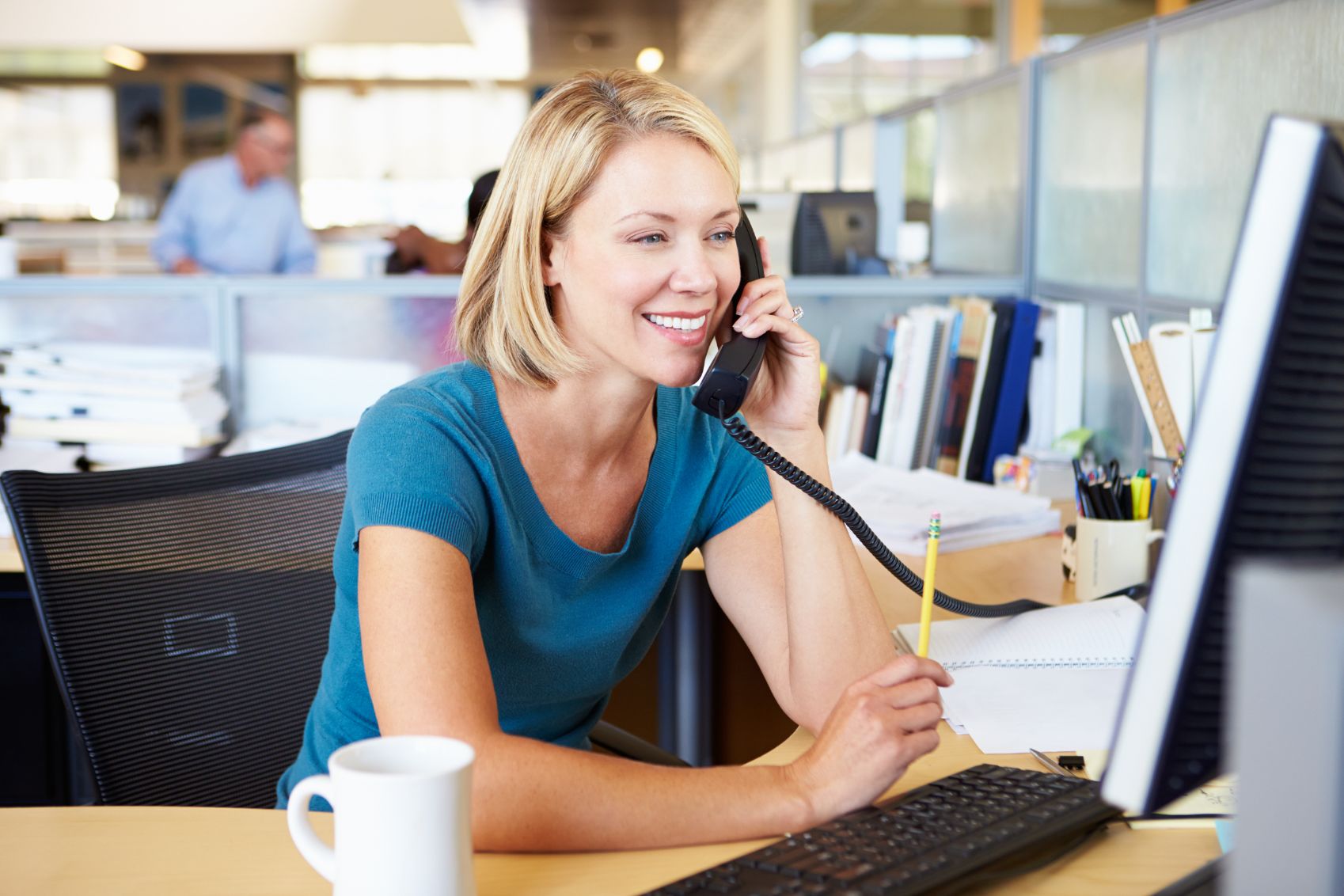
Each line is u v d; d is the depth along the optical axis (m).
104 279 2.32
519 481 1.08
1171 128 1.86
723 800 0.84
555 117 1.04
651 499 1.18
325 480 1.41
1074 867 0.79
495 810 0.82
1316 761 0.42
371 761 0.71
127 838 0.86
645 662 2.27
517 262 1.05
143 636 1.27
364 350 2.40
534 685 1.12
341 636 1.08
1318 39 1.49
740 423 1.12
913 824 0.81
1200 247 1.78
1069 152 2.27
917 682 0.93
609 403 1.10
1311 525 0.58
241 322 2.37
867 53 7.21
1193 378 1.57
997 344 2.15
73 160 12.34
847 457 2.18
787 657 1.16
